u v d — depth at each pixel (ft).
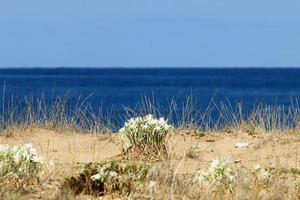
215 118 178.60
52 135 105.29
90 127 111.14
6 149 67.51
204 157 87.61
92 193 66.08
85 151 92.17
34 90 458.50
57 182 69.77
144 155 85.81
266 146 93.97
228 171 68.64
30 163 67.87
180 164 77.00
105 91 487.20
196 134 104.01
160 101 299.58
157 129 87.66
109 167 72.13
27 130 107.55
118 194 66.08
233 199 63.00
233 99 337.31
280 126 104.73
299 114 109.91
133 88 570.05
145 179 68.64
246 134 103.76
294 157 85.71
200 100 321.11
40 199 62.64
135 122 88.58
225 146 95.55
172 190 63.21
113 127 112.68
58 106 116.78
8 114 120.37
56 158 85.46
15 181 65.57
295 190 65.57
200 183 67.10
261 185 67.72
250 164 80.64
